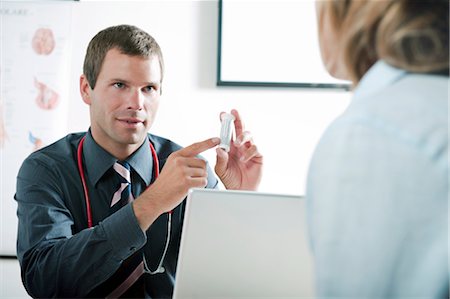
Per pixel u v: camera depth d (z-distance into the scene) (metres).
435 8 0.43
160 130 1.94
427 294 0.38
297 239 0.76
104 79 1.32
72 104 1.96
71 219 1.32
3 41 1.96
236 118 1.44
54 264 1.17
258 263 0.77
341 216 0.40
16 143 1.94
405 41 0.43
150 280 1.30
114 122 1.32
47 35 1.96
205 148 1.26
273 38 1.97
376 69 0.46
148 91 1.35
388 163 0.40
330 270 0.40
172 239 1.35
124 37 1.33
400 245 0.38
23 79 1.96
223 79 1.96
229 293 0.77
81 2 1.97
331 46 0.52
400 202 0.39
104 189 1.35
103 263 1.17
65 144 1.43
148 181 1.40
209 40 1.97
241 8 1.96
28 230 1.27
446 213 0.38
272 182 1.95
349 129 0.42
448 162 0.39
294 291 0.77
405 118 0.41
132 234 1.16
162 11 1.97
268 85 1.96
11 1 1.97
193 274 0.77
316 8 0.53
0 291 1.89
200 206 0.77
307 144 1.96
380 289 0.39
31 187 1.31
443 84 0.44
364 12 0.45
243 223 0.77
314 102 1.97
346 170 0.40
